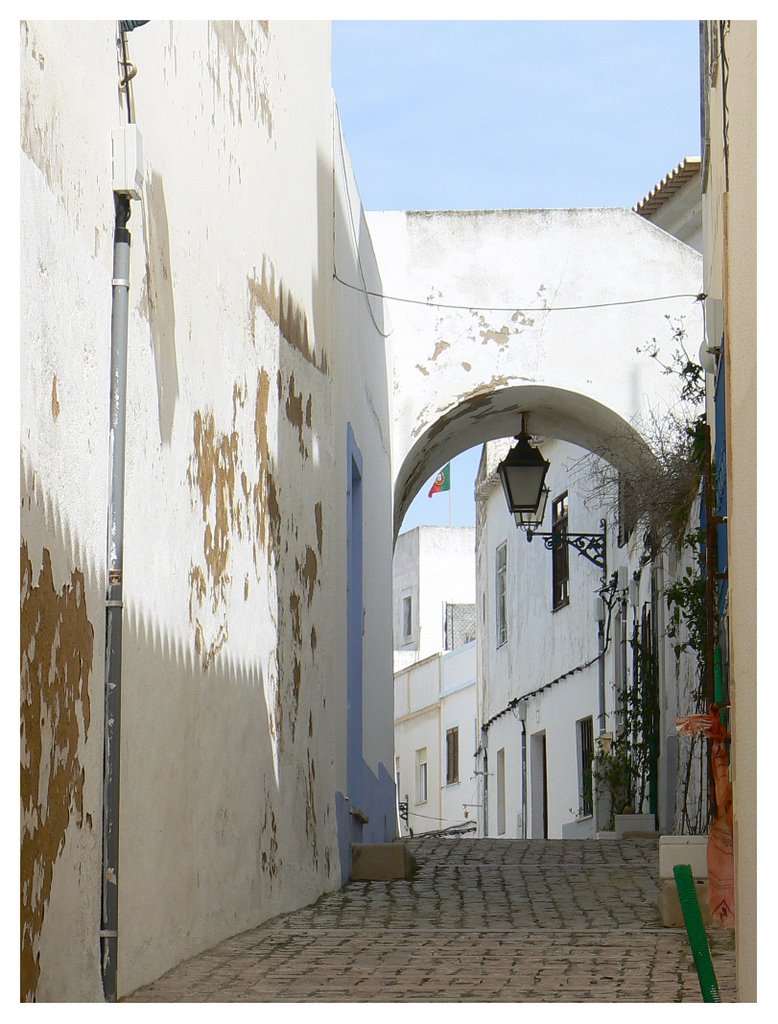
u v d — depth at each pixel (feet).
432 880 37.70
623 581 64.64
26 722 16.72
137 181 20.47
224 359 27.43
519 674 89.81
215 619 26.22
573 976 22.45
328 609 37.09
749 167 18.57
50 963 17.31
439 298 52.90
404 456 51.96
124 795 20.70
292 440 33.30
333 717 37.19
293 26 34.50
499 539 96.94
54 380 17.89
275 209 32.14
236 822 27.25
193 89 25.48
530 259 53.11
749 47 18.65
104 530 19.79
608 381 52.65
